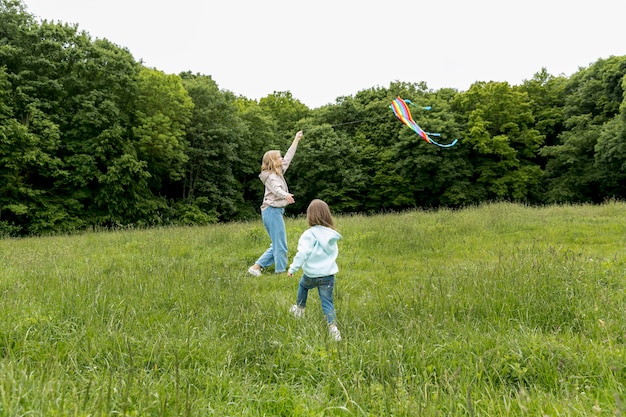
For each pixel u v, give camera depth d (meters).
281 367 3.20
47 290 4.82
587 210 13.17
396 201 36.09
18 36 24.50
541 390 2.65
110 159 26.45
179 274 5.85
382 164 37.56
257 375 3.07
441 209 15.55
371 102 41.97
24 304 4.10
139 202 27.88
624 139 29.95
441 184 35.00
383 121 40.50
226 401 2.69
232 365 3.24
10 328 3.48
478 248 8.42
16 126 21.52
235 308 4.34
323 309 4.28
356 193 37.94
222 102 34.62
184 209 31.14
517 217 11.73
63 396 2.26
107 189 25.89
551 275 4.96
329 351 3.25
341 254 8.24
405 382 2.77
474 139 34.50
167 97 28.70
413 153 34.88
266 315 4.16
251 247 8.75
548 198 35.62
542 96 42.12
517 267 5.43
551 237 9.33
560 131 40.25
